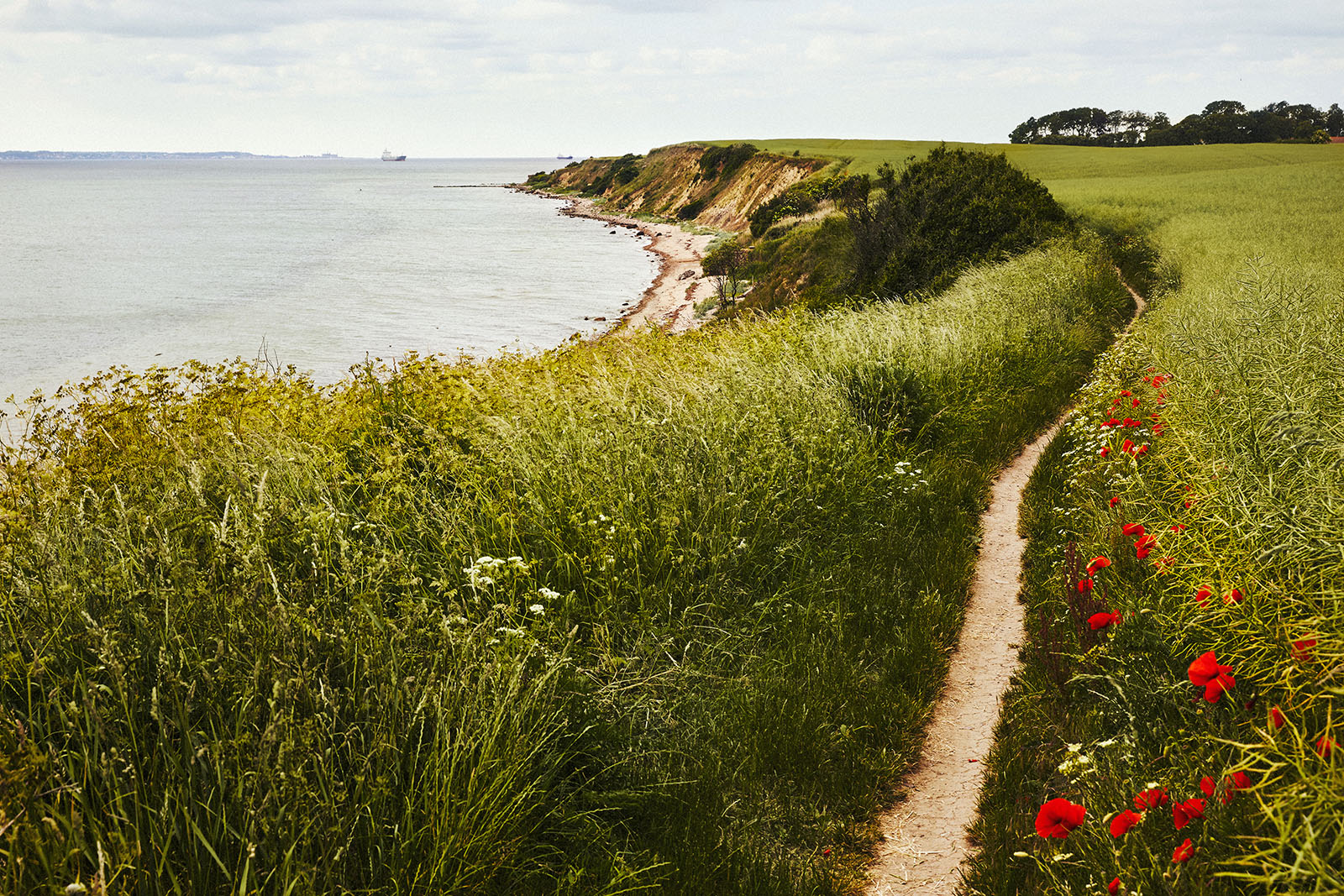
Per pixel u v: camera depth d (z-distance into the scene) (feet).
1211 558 10.83
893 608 17.46
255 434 17.88
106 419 17.87
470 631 11.87
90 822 7.97
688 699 13.92
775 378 26.53
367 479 17.83
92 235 305.32
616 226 346.13
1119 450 21.06
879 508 22.06
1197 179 160.04
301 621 10.37
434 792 9.52
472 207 472.85
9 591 10.76
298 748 9.11
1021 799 11.47
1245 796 8.45
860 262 87.66
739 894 10.31
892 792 12.62
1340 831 6.44
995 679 15.47
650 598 15.85
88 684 9.46
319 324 140.67
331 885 8.58
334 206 493.77
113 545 12.27
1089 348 45.65
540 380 23.80
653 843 11.12
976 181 81.41
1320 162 213.66
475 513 16.97
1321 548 9.95
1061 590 17.01
